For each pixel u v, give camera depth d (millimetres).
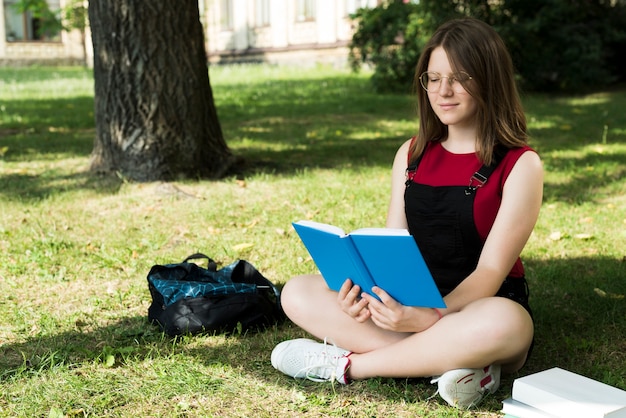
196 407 2811
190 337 3496
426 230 2943
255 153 8273
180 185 6488
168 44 6504
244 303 3559
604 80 14547
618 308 3818
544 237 5156
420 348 2756
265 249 4949
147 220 5621
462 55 2754
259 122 11086
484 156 2824
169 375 3072
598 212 5773
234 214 5777
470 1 14102
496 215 2836
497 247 2764
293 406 2809
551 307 3869
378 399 2844
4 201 6105
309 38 25094
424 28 14320
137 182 6527
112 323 3732
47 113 12430
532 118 10930
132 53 6445
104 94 6645
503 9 14156
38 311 3891
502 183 2822
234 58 28203
